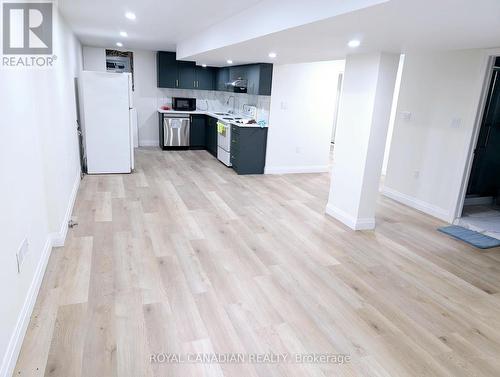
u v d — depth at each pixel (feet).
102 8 11.93
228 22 12.74
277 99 20.47
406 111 16.67
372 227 13.67
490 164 16.75
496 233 13.42
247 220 13.78
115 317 7.63
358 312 8.35
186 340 7.09
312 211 15.28
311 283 9.50
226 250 11.12
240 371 6.40
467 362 6.97
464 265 11.05
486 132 16.14
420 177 16.11
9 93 6.64
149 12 12.37
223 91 27.12
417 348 7.27
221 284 9.18
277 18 9.21
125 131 19.06
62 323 7.35
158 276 9.37
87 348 6.71
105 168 19.25
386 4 5.90
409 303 8.84
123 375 6.15
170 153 25.76
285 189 18.45
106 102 18.38
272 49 13.14
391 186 17.88
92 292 8.48
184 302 8.32
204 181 19.04
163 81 26.25
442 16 6.53
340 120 13.97
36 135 8.93
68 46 15.12
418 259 11.29
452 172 14.52
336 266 10.52
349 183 13.64
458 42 9.69
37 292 8.17
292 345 7.14
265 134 20.89
